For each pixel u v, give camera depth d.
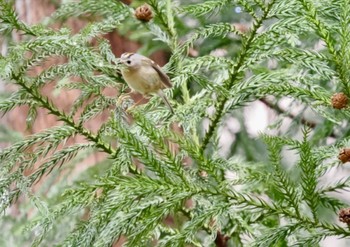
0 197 1.78
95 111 1.83
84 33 1.81
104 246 1.70
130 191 1.69
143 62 1.78
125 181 1.70
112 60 1.84
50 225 1.79
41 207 1.76
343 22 1.75
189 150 1.75
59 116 1.82
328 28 1.79
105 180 1.73
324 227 1.73
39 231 1.80
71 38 1.78
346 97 1.74
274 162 1.74
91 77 1.79
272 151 1.75
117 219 1.71
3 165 1.79
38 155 1.81
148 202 1.71
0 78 1.77
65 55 1.80
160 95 1.81
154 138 1.72
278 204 1.76
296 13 1.80
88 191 1.75
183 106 1.86
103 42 1.86
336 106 1.74
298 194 1.75
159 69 1.80
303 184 1.73
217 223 1.86
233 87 1.83
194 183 1.74
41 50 1.76
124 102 1.82
